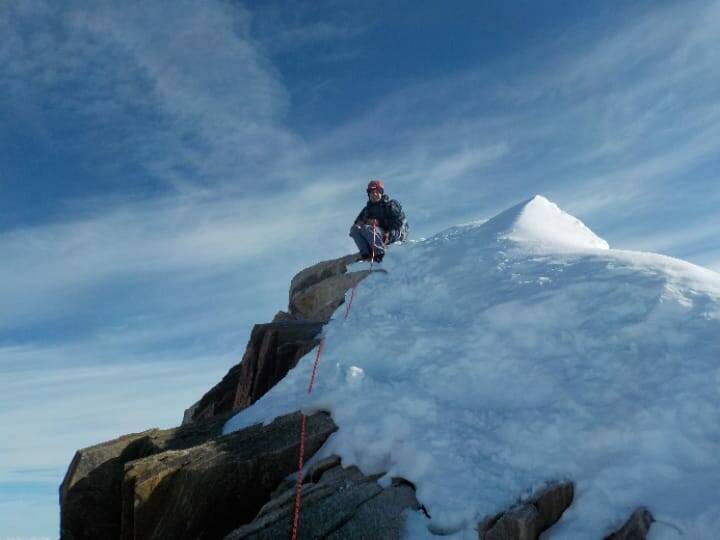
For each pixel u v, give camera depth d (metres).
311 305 13.28
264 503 6.68
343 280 12.77
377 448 6.34
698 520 4.50
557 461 5.48
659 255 8.11
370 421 6.68
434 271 9.91
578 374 6.34
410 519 5.49
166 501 6.84
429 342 7.85
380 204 13.04
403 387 7.15
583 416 5.77
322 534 5.56
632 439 5.33
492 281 8.77
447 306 8.75
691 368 5.73
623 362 6.19
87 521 8.00
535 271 8.50
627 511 4.84
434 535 5.27
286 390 8.20
